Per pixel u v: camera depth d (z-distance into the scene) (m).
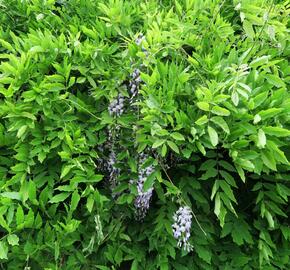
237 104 2.27
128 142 2.64
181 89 2.52
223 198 2.44
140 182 2.57
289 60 3.06
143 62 2.53
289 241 2.86
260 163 2.36
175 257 2.75
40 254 2.44
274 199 2.62
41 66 2.71
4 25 3.38
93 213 2.61
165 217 2.70
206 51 2.93
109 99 2.65
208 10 3.22
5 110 2.50
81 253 2.56
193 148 2.39
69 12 3.44
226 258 2.79
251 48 2.52
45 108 2.56
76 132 2.52
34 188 2.37
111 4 2.99
